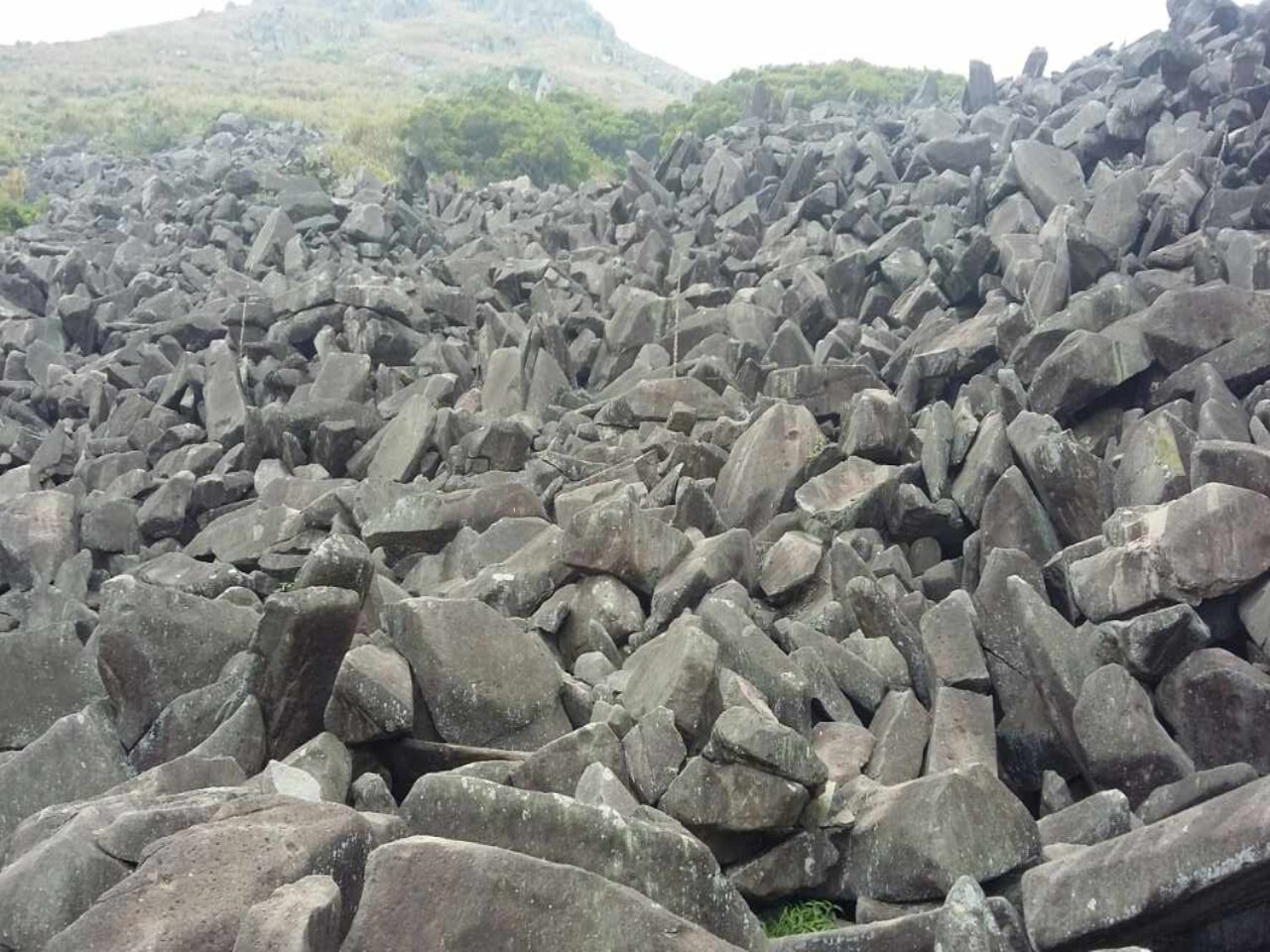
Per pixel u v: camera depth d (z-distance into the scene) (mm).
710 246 21312
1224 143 17031
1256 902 6035
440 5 177875
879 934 5906
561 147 40719
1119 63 23656
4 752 8633
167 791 6863
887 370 14594
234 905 4945
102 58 94688
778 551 10320
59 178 40656
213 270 23453
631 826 5809
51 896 5691
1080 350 11602
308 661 7762
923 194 20234
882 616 8992
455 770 7586
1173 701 7914
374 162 41406
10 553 13367
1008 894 6379
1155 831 5711
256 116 58844
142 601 8305
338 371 16359
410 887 5078
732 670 8148
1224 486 8500
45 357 20125
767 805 6594
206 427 16453
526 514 12195
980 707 8344
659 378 15148
